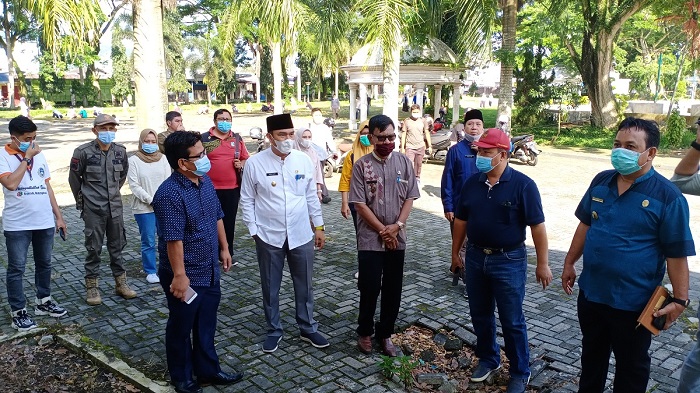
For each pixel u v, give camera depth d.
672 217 2.81
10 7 34.44
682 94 35.28
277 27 11.86
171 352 3.61
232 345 4.39
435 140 14.91
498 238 3.51
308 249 4.30
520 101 23.70
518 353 3.59
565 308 5.14
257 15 12.91
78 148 5.03
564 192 11.09
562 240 7.64
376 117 3.97
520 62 23.20
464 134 5.30
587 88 22.22
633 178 2.96
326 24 12.79
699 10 16.89
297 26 11.83
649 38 36.31
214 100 57.41
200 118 36.25
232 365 4.05
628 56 41.62
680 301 2.85
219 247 4.02
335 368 4.00
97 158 5.05
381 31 10.47
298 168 4.26
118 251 5.30
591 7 20.92
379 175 3.98
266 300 4.31
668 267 2.90
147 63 9.54
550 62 27.47
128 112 40.22
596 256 3.03
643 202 2.88
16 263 4.59
